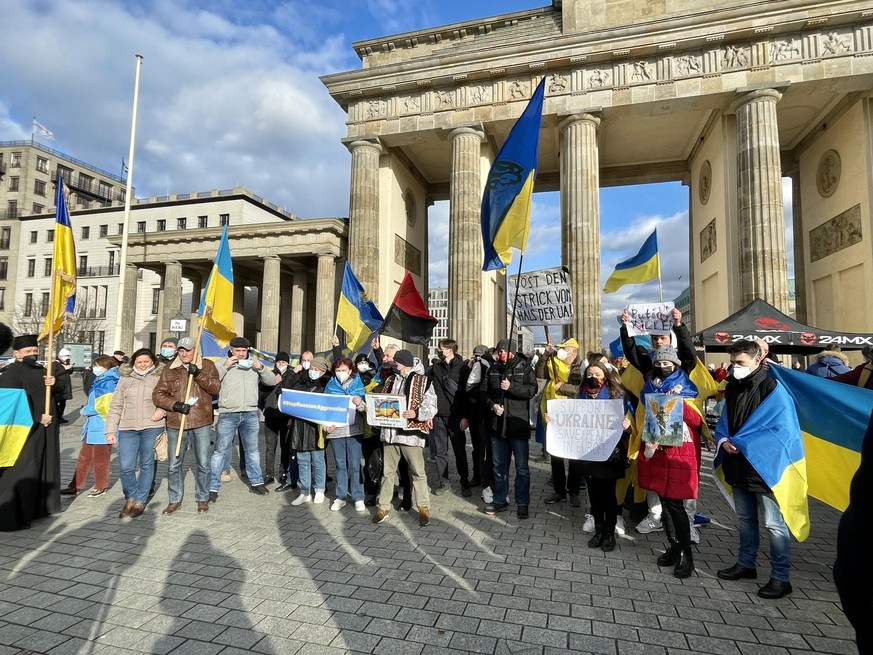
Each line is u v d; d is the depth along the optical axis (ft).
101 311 198.49
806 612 15.74
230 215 180.75
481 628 14.57
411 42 98.48
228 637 13.98
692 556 19.02
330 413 26.81
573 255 77.05
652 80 76.89
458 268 82.89
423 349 93.91
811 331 37.99
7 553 20.35
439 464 31.24
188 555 20.12
